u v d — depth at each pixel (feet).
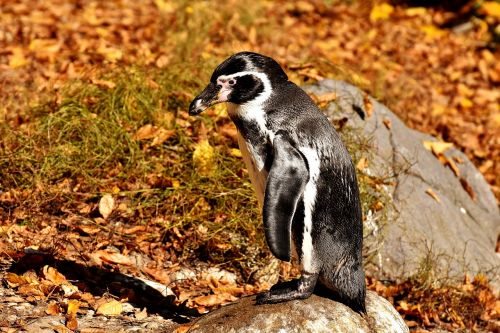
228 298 32.01
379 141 41.32
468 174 45.52
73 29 62.64
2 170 36.73
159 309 30.37
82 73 44.19
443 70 70.23
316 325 25.71
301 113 25.84
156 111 40.04
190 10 65.92
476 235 42.19
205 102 25.93
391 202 38.70
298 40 69.00
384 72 61.11
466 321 36.42
